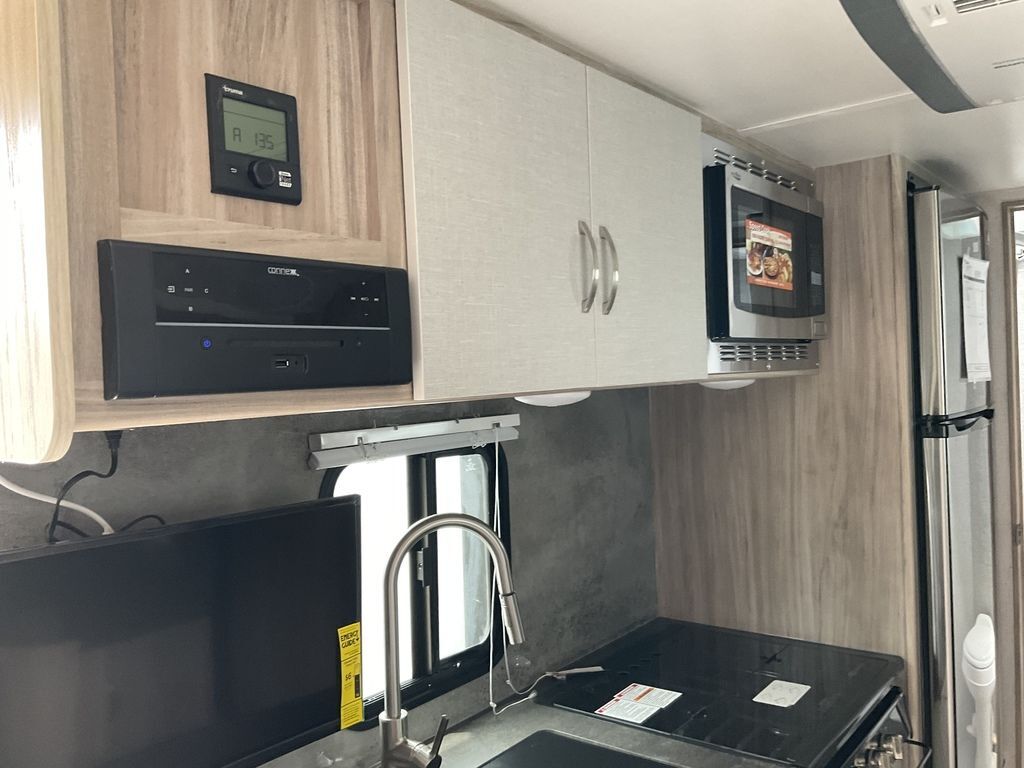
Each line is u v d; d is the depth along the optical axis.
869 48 1.52
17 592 1.06
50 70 0.75
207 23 0.93
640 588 2.59
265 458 1.44
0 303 0.82
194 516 1.34
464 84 1.20
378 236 1.09
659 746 1.73
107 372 0.79
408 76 1.11
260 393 0.93
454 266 1.17
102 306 0.79
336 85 1.06
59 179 0.75
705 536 2.60
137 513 1.26
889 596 2.31
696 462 2.61
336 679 1.46
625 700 1.99
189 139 0.90
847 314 2.37
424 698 1.76
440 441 1.73
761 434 2.50
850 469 2.37
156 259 0.82
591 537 2.34
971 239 2.69
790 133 2.07
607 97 1.51
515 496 2.05
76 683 1.11
